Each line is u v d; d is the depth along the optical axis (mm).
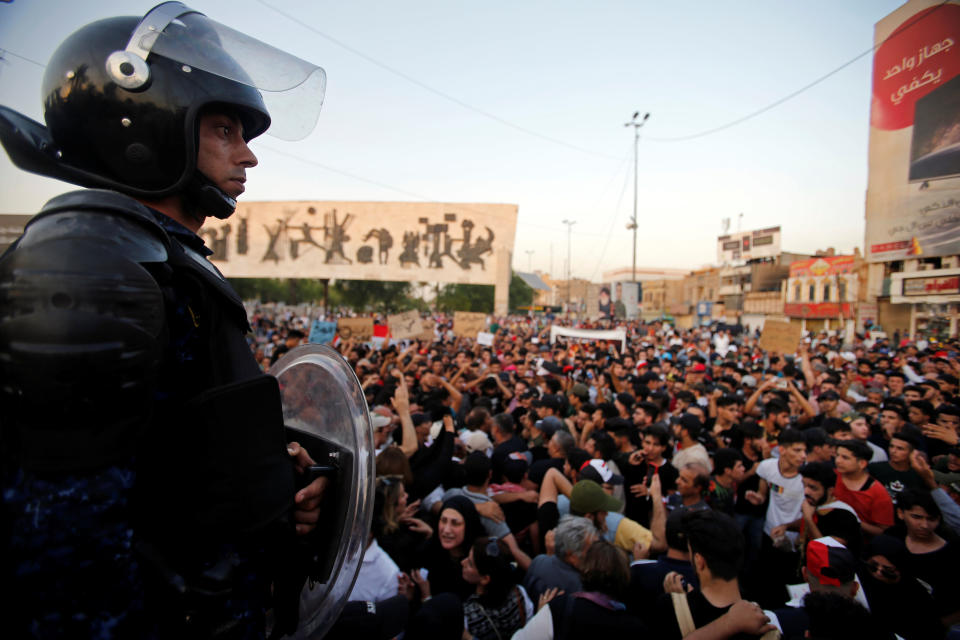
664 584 2818
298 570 959
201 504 745
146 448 756
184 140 875
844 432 5578
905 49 16062
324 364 1249
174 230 895
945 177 14891
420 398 7715
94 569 625
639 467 5199
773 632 2203
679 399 7832
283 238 22031
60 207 688
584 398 8344
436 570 3664
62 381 582
